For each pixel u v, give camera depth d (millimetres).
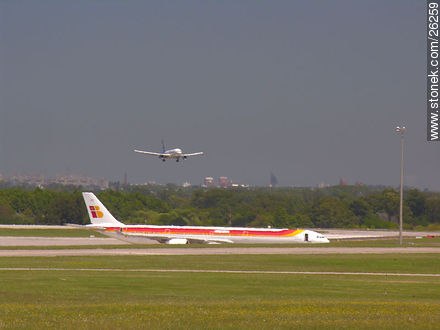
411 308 111312
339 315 101312
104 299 126625
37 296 130250
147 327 89375
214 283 157500
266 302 121188
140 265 195125
